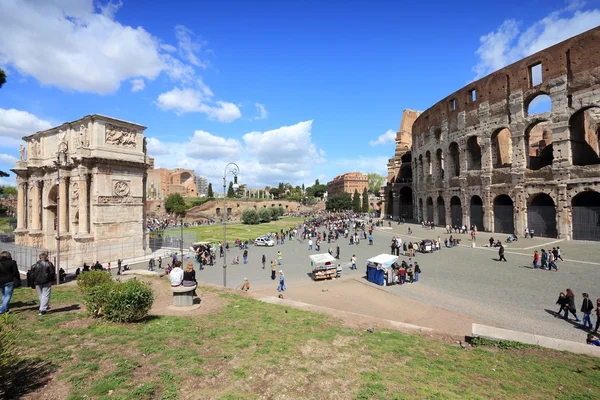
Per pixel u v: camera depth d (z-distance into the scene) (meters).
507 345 13.11
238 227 93.38
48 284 13.35
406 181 97.94
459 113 59.44
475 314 19.92
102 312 13.19
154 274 26.33
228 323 13.55
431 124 69.94
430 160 71.12
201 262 39.19
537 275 27.67
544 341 13.39
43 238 50.28
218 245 54.41
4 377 7.53
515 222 48.38
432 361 11.24
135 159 46.16
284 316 15.22
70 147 45.38
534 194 46.41
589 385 10.06
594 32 39.97
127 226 45.34
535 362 11.66
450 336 14.30
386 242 52.97
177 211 129.00
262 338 11.96
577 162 44.56
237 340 11.63
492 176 52.56
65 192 44.94
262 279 32.94
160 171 164.62
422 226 68.75
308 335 12.70
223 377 8.90
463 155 58.41
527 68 47.62
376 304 23.05
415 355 11.62
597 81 39.59
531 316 19.03
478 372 10.63
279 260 41.78
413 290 26.08
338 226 75.06
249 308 16.31
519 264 32.00
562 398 9.26
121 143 44.59
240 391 8.27
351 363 10.39
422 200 75.50
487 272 29.88
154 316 13.94
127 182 45.38
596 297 21.73
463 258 36.50
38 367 8.59
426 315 20.22
